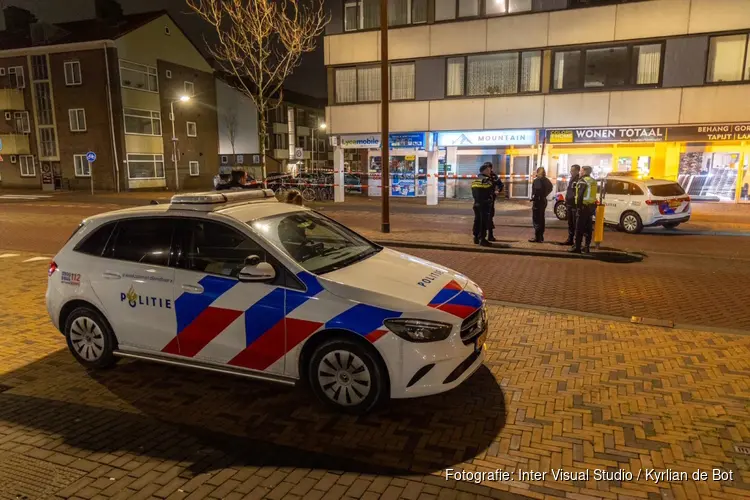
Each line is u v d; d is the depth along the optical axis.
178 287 4.30
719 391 4.28
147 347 4.51
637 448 3.47
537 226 11.65
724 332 5.74
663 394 4.24
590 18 19.39
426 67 21.83
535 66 20.47
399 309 3.76
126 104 34.72
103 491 3.05
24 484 3.12
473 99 21.27
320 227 4.94
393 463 3.34
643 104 19.17
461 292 4.25
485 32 20.77
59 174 36.22
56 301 4.87
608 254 10.16
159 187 37.94
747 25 17.70
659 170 20.09
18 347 5.41
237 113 44.22
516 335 5.68
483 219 11.31
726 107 18.31
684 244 11.88
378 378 3.80
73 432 3.73
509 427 3.76
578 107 19.97
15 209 20.80
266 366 4.09
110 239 4.71
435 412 3.99
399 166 24.72
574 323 6.09
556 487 3.08
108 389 4.44
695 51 18.38
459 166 23.16
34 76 35.44
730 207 18.69
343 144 23.56
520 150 22.12
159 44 37.25
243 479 3.17
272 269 3.99
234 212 4.44
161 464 3.34
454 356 3.80
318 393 4.02
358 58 22.72
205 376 4.69
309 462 3.36
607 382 4.48
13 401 4.23
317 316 3.86
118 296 4.55
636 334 5.70
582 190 10.20
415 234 13.07
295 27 18.47
